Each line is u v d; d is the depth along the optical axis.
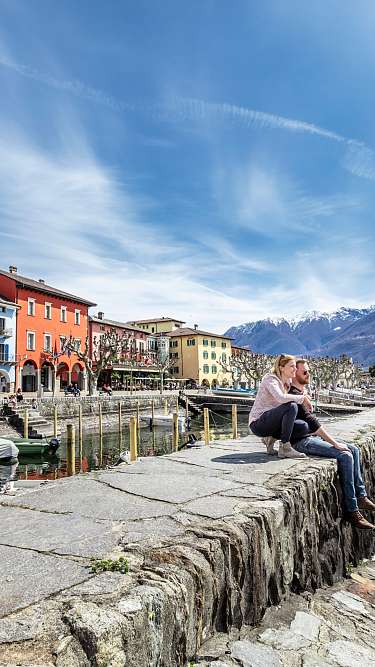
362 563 5.88
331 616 3.89
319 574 4.64
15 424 32.28
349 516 5.71
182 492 4.44
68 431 17.30
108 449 30.27
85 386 63.09
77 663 1.87
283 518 4.05
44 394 53.25
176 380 79.44
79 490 4.54
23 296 52.97
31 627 2.02
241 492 4.41
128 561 2.75
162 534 3.24
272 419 6.26
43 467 23.36
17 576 2.55
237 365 84.00
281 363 6.51
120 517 3.65
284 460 6.05
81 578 2.52
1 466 12.14
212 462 6.07
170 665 2.41
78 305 63.03
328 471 5.52
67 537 3.19
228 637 2.99
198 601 2.72
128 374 71.88
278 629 3.42
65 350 55.47
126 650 2.06
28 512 3.82
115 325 73.38
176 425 23.88
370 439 8.64
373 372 138.50
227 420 48.69
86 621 2.04
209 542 3.08
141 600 2.27
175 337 94.94
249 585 3.35
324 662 3.05
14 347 51.22
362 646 3.40
